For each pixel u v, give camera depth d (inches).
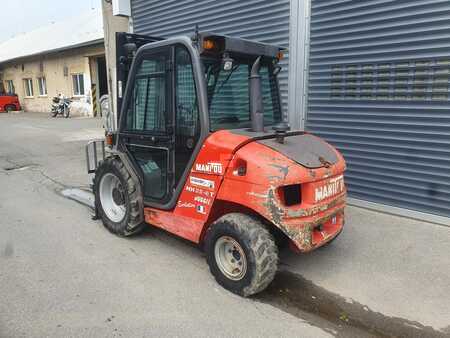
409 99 185.6
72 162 334.0
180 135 135.1
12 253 153.5
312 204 119.4
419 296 125.9
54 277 134.2
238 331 106.4
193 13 283.3
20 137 488.4
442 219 184.7
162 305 118.0
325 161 125.8
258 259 114.6
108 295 123.0
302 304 121.0
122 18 343.6
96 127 599.5
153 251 156.6
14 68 1112.8
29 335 103.0
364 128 204.5
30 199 228.5
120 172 159.2
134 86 151.6
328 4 206.1
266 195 110.5
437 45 172.7
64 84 895.1
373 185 207.2
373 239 169.9
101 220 189.2
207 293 125.2
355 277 137.9
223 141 122.0
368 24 192.9
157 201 151.6
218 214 131.9
